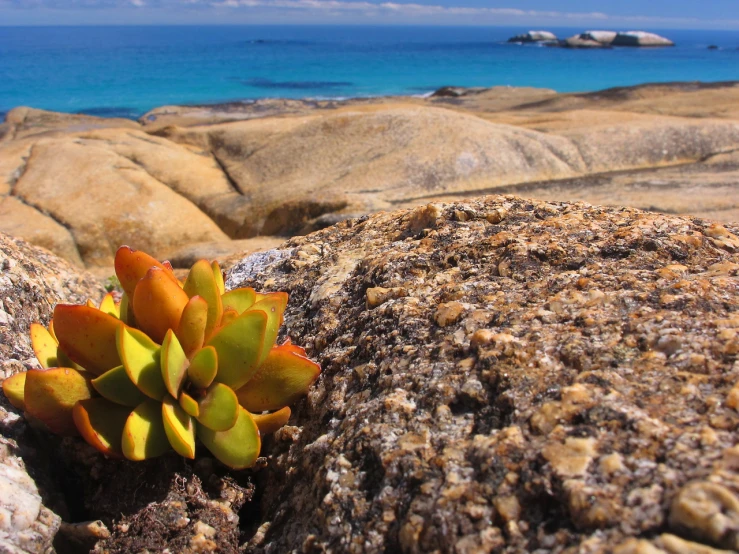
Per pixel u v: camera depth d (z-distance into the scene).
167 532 0.27
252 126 4.49
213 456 0.31
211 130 4.49
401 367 0.29
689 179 3.42
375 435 0.26
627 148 4.09
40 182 3.53
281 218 3.40
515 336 0.28
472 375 0.27
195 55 20.80
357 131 4.14
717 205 2.73
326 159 3.94
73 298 0.49
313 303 0.39
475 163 3.77
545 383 0.25
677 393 0.23
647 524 0.19
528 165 3.85
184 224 3.39
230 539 0.28
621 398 0.24
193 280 0.31
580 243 0.35
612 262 0.33
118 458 0.29
